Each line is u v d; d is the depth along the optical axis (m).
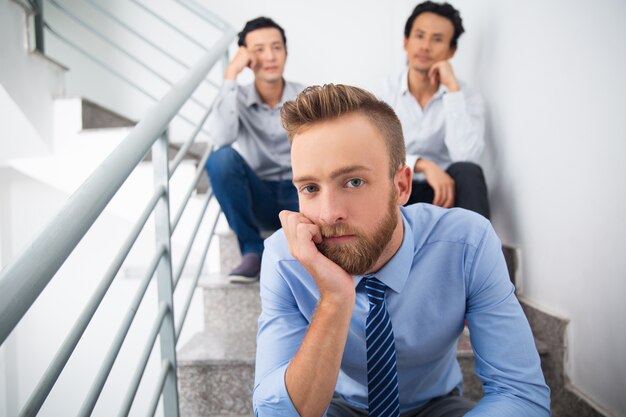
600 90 0.97
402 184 0.73
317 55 2.78
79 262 2.19
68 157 1.89
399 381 0.87
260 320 0.83
